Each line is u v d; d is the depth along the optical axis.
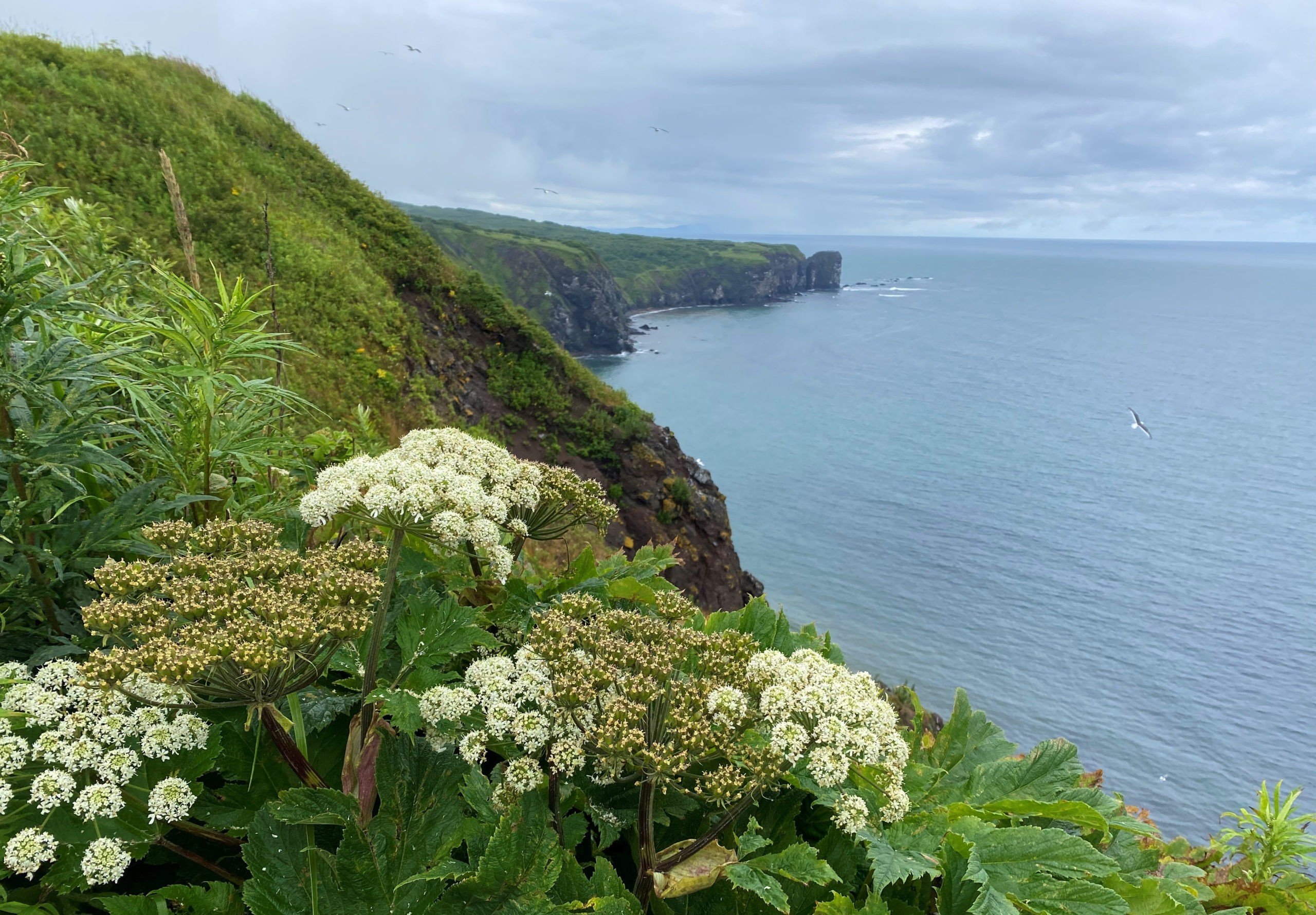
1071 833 3.16
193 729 2.33
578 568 3.94
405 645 2.70
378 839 2.34
